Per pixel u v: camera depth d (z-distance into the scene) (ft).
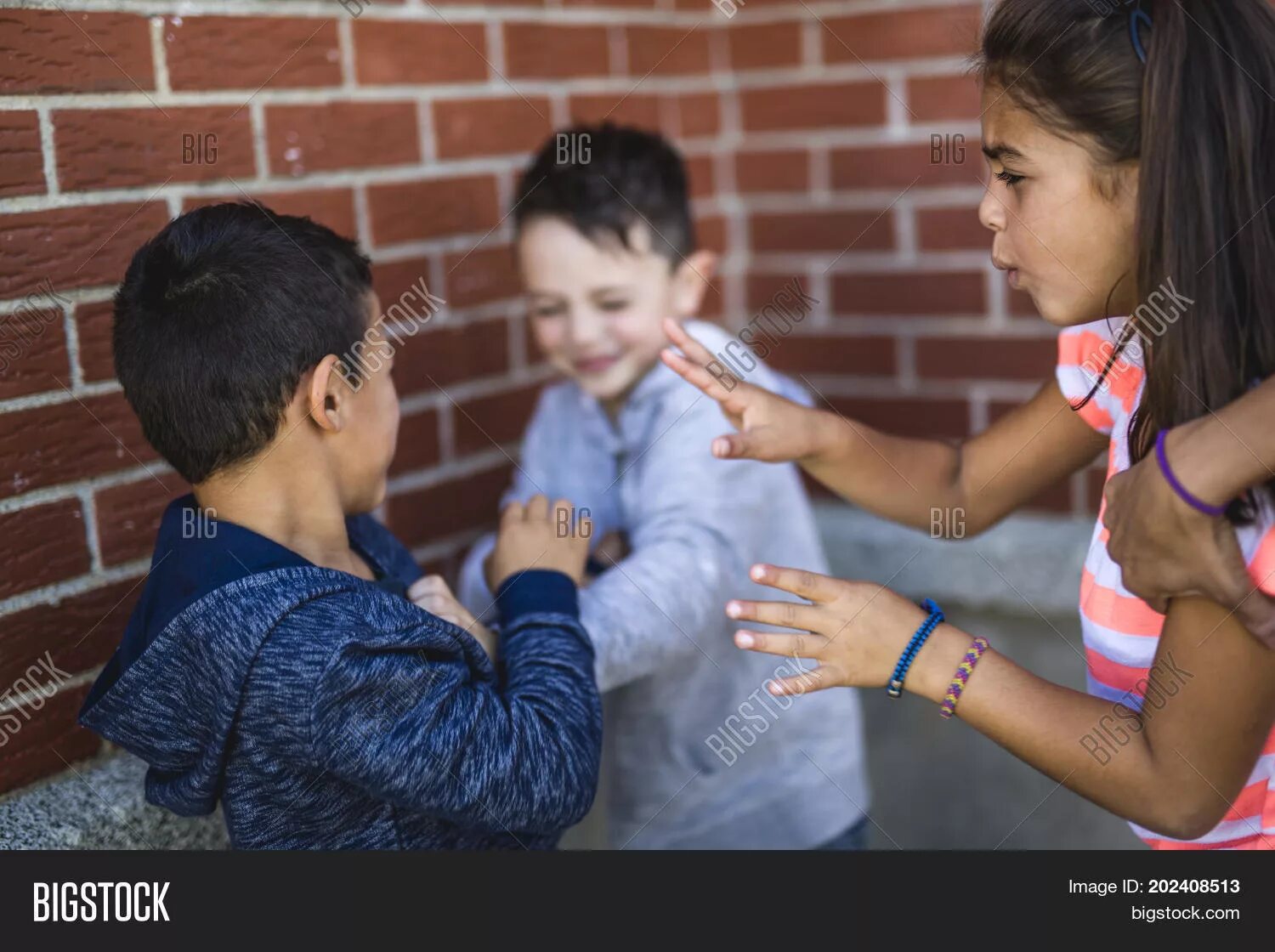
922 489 4.31
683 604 4.87
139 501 4.43
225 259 3.39
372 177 5.52
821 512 7.98
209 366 3.35
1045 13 3.25
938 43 7.19
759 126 7.84
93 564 4.29
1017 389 7.38
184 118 4.58
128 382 3.47
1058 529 7.36
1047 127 3.29
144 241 4.42
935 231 7.42
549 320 5.87
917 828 7.78
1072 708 3.23
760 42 7.72
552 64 6.62
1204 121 3.14
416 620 3.36
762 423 4.07
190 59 4.59
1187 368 3.21
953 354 7.52
